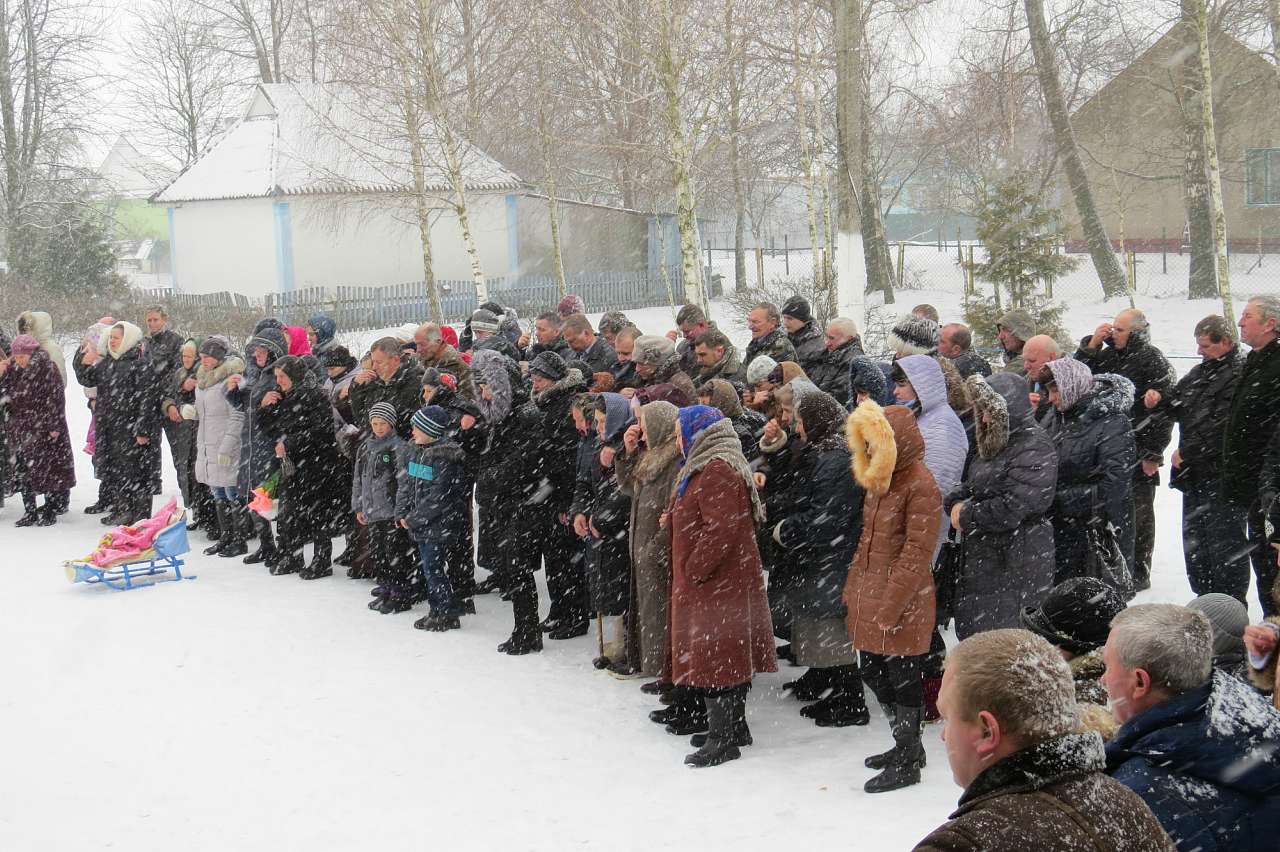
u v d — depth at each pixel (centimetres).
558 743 602
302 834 506
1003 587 566
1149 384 763
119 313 2658
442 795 541
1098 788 218
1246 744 264
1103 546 622
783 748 582
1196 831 261
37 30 3522
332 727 629
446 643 771
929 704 596
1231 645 394
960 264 3083
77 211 3453
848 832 469
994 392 559
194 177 3188
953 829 214
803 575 593
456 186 2181
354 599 877
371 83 2181
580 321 896
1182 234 3075
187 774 575
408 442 821
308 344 1075
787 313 847
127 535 934
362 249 3073
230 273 3109
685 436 580
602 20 1755
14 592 906
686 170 1572
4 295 2662
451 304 2952
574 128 2483
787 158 3027
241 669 723
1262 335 631
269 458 955
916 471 525
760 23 1722
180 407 1074
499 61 2270
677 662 572
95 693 690
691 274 1577
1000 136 2897
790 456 625
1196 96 2392
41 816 534
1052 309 1923
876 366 654
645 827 494
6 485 1166
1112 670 290
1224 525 689
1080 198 2491
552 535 771
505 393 742
